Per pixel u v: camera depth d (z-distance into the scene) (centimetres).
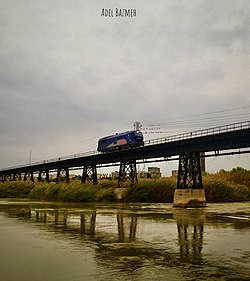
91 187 6266
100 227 2261
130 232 2038
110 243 1666
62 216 3020
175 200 4422
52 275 1105
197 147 4453
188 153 4578
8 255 1398
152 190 5831
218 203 5372
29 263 1265
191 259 1320
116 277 1077
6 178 13238
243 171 7969
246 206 4547
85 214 3231
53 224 2412
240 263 1257
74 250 1495
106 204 4969
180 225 2395
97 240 1753
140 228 2220
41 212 3428
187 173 4775
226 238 1823
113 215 3144
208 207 4353
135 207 4325
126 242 1692
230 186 6116
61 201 5794
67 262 1276
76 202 5600
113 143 6844
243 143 3897
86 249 1517
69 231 2067
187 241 1727
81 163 7562
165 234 1962
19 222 2527
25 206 4375
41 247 1563
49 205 4638
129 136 6481
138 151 5694
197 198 4369
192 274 1107
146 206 4556
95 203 5297
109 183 6850
